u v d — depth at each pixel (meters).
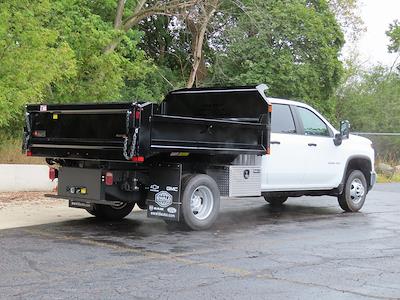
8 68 13.21
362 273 6.79
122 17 23.03
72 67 15.02
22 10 13.71
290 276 6.61
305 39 27.42
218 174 9.83
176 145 8.68
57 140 9.28
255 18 26.75
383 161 24.91
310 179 11.45
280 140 10.80
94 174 9.10
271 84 26.48
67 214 11.03
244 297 5.73
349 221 10.98
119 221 10.41
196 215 9.46
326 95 29.08
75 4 19.50
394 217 11.59
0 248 7.83
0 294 5.70
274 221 10.88
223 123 9.33
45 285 6.05
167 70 28.62
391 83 40.12
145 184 9.39
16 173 14.06
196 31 25.42
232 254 7.74
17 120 14.75
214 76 27.61
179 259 7.37
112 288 5.98
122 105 8.30
